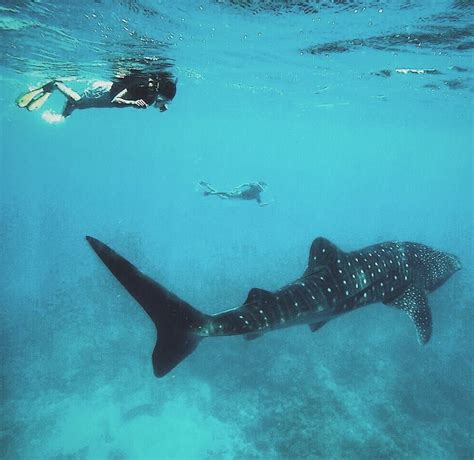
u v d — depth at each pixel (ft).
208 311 75.41
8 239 139.23
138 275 14.08
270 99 93.15
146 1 29.91
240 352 62.34
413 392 56.65
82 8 31.65
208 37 39.63
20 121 168.96
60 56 47.85
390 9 30.78
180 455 49.16
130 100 19.02
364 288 19.35
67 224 176.45
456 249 162.71
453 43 40.52
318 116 121.60
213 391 57.47
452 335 70.33
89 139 317.83
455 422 52.60
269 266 110.01
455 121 119.03
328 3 29.84
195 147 382.22
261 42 42.22
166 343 14.30
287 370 59.72
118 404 55.57
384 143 210.59
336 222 282.15
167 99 19.51
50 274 99.91
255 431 51.39
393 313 73.77
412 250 23.25
